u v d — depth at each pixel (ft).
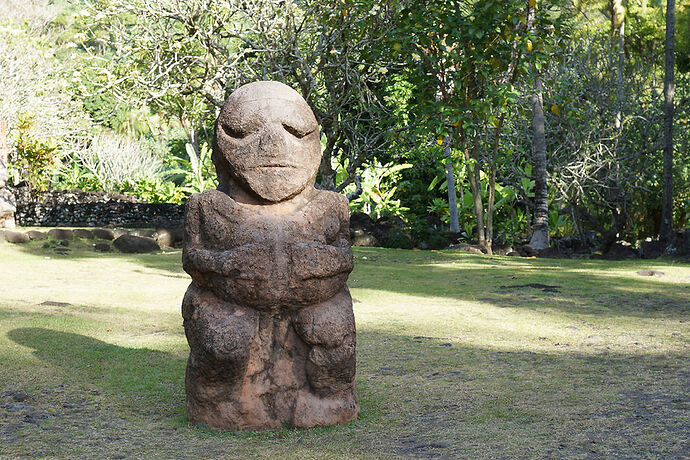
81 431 12.88
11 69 57.67
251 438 12.69
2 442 12.11
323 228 14.16
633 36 73.31
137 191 70.69
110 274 33.83
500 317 24.11
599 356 18.35
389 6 42.68
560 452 11.15
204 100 42.63
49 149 59.98
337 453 11.60
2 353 18.02
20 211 54.54
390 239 51.83
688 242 44.57
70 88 62.28
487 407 14.01
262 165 13.82
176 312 24.71
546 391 15.08
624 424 12.48
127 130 92.99
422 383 16.08
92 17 40.60
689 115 61.05
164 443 12.28
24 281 30.99
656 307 25.58
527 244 55.88
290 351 13.71
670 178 54.13
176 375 16.81
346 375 13.65
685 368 16.70
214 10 40.37
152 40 40.45
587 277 33.27
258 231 13.64
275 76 41.60
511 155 55.06
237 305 13.51
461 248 48.26
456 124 42.91
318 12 41.52
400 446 11.90
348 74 42.01
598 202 59.16
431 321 23.48
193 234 14.05
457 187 73.05
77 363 17.49
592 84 58.18
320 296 13.67
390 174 74.64
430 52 45.09
